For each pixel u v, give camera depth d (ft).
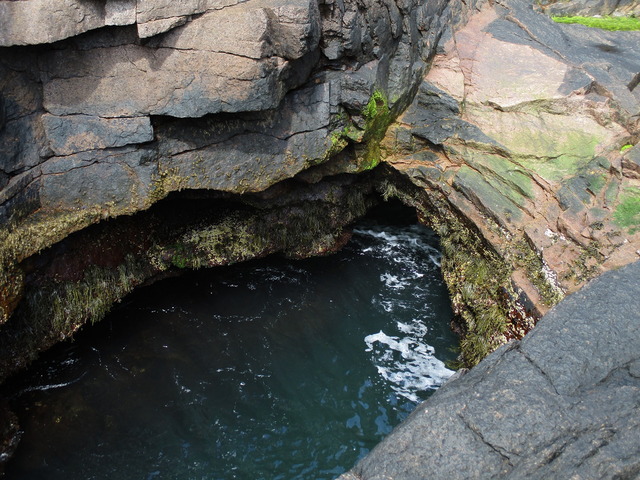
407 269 35.01
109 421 26.27
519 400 18.47
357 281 34.14
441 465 17.58
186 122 25.34
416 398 27.37
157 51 23.20
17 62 22.38
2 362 26.17
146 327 30.73
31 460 24.47
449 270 31.48
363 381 28.30
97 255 28.91
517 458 17.40
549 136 29.66
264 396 27.63
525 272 26.76
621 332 20.07
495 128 30.73
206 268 34.45
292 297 33.01
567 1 38.24
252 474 24.34
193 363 29.14
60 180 24.85
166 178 26.30
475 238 30.07
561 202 27.66
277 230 34.47
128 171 25.41
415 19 30.99
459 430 18.13
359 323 31.48
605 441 17.19
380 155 32.94
